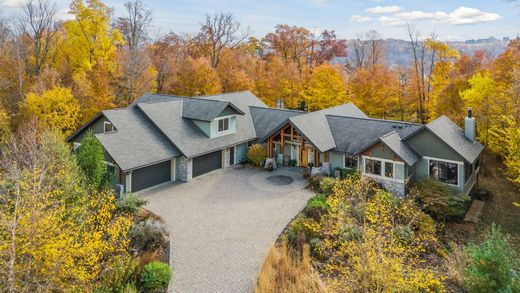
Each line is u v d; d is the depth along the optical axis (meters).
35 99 33.03
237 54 61.06
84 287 12.04
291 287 15.09
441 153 27.27
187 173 30.16
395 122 31.22
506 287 12.57
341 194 19.30
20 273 10.98
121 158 25.97
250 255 18.80
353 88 46.56
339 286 14.66
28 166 20.58
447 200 24.67
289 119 31.58
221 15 58.47
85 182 22.27
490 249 13.55
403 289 13.29
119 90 44.84
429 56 49.28
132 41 54.16
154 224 21.00
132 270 15.38
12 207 14.12
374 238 14.93
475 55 47.62
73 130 35.03
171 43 66.12
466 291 15.44
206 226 22.17
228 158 34.62
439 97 40.34
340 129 32.78
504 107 31.41
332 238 18.97
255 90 50.59
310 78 48.44
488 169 36.25
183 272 17.20
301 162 34.56
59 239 12.09
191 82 47.56
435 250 19.97
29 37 45.31
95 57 45.78
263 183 30.05
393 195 27.14
